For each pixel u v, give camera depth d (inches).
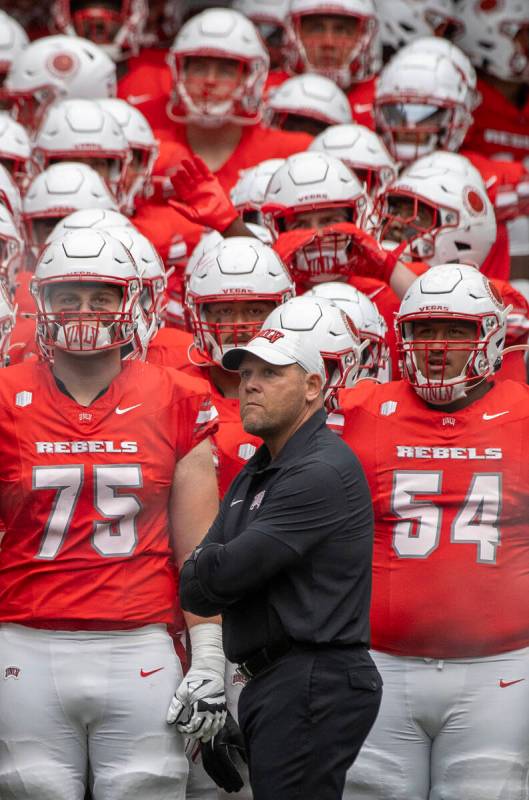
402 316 692.1
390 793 661.3
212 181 840.3
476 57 1380.4
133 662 632.4
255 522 577.3
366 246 827.4
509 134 1379.2
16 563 636.7
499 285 832.3
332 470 578.9
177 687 639.8
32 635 631.8
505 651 661.9
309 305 698.2
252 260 751.1
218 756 656.4
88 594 630.5
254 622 580.7
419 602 662.5
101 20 1296.8
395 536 673.0
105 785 629.9
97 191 945.5
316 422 594.6
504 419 678.5
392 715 663.1
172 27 1428.4
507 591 664.4
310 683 568.7
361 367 791.1
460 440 674.8
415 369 678.5
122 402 645.3
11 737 626.2
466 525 669.3
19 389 643.5
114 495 637.3
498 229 1151.6
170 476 650.8
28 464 634.8
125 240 772.6
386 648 667.4
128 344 716.7
